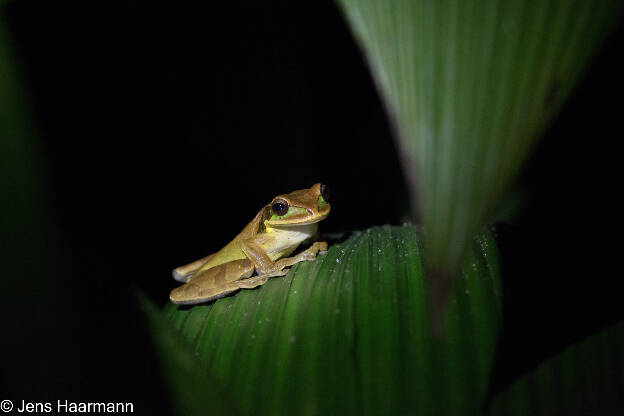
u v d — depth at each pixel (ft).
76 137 1.42
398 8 0.59
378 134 1.53
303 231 1.37
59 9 1.39
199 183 1.55
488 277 1.20
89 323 1.05
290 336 1.19
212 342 1.22
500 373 1.15
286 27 1.52
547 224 1.26
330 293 1.22
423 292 1.19
